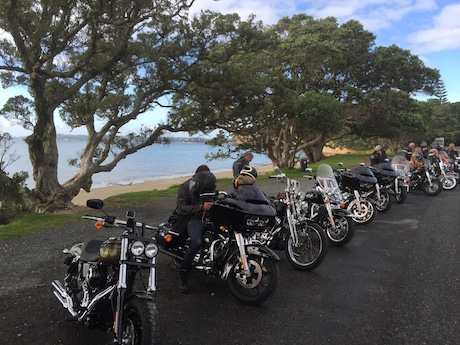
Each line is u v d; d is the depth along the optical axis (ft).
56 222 31.01
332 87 121.60
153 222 30.86
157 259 20.89
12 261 20.12
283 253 22.67
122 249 10.63
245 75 48.78
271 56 89.10
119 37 36.86
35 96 37.24
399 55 127.03
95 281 11.63
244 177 16.33
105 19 34.68
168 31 39.58
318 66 106.01
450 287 16.74
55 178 38.99
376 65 128.88
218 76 42.96
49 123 38.83
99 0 32.04
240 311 14.44
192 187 16.20
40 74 34.86
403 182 39.11
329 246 23.66
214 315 14.05
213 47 43.42
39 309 14.16
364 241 24.82
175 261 18.49
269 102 66.90
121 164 173.78
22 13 32.37
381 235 26.32
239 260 15.01
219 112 55.31
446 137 284.82
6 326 12.80
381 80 136.98
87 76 38.17
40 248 22.84
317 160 146.61
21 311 13.98
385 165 34.19
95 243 12.89
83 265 12.19
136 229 11.55
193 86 46.55
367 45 127.85
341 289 16.74
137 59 39.24
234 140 89.97
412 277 18.08
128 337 10.43
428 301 15.34
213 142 83.56
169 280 17.62
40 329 12.61
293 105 69.41
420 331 12.92
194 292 16.28
